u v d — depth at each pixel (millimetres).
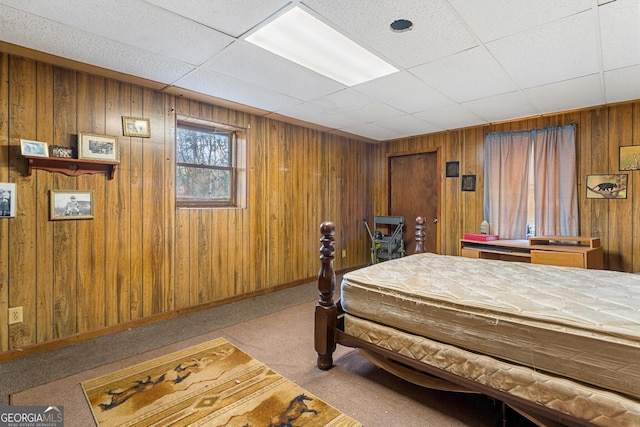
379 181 5641
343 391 1959
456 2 1746
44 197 2514
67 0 1717
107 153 2770
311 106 3586
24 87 2410
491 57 2387
